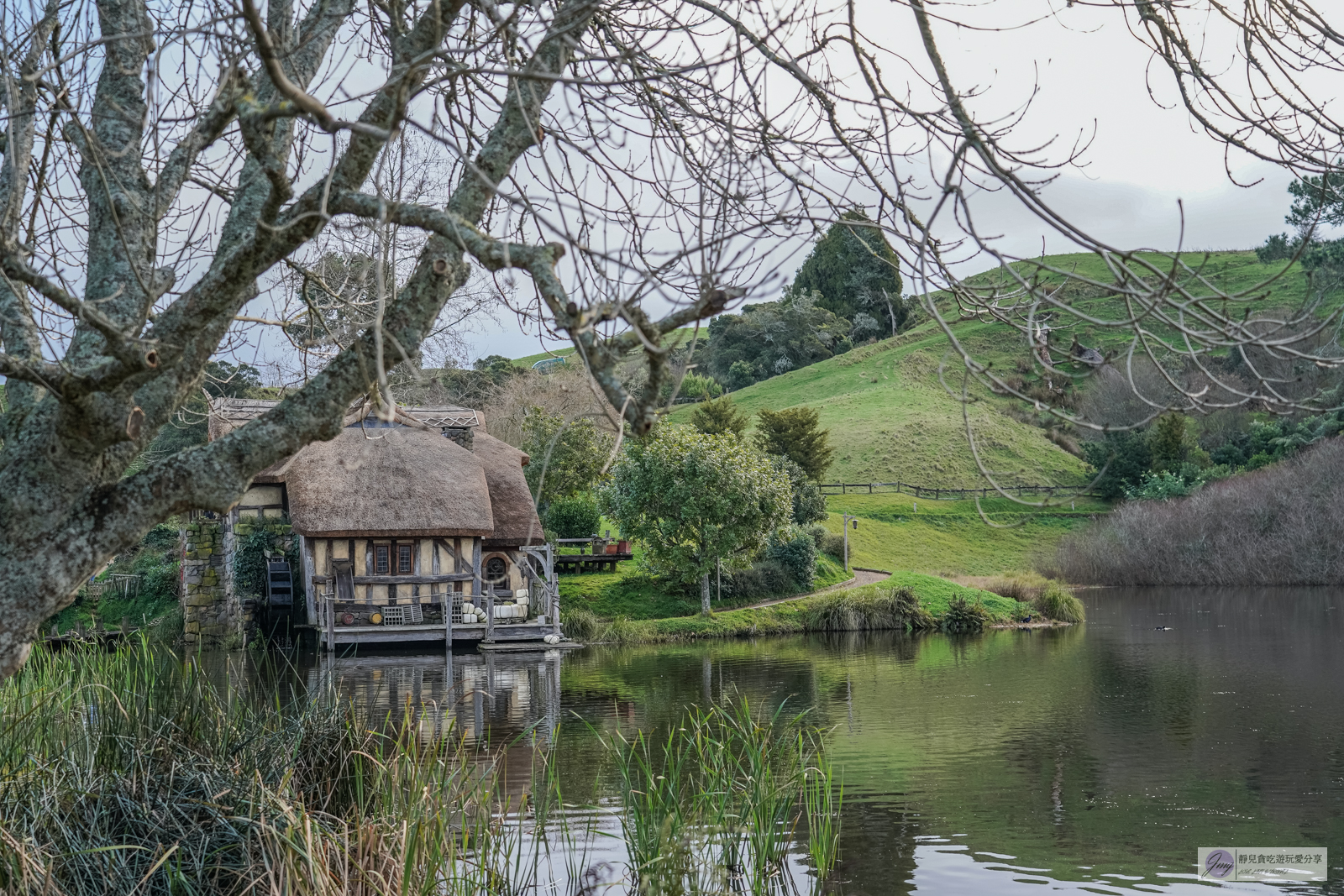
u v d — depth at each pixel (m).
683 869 8.16
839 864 10.02
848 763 14.88
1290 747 15.84
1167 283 3.58
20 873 6.14
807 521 57.06
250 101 4.01
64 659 9.67
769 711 19.67
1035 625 40.19
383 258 3.42
